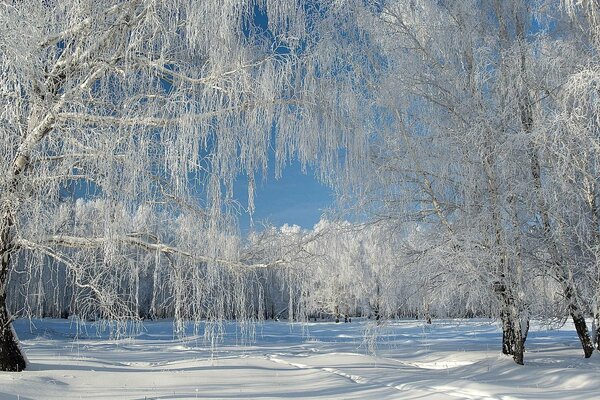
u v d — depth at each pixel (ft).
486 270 34.47
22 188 27.89
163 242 30.78
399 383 31.53
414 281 37.93
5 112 24.97
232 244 30.55
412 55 39.22
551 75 34.09
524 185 34.35
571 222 35.76
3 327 32.45
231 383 32.78
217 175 28.63
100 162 27.02
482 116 34.86
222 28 28.53
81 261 31.81
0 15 23.16
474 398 25.94
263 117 30.12
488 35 39.01
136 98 28.78
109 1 29.25
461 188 36.73
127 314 31.04
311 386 31.73
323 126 32.99
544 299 37.65
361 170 36.45
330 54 34.94
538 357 39.50
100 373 34.53
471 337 73.87
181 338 32.32
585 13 35.91
